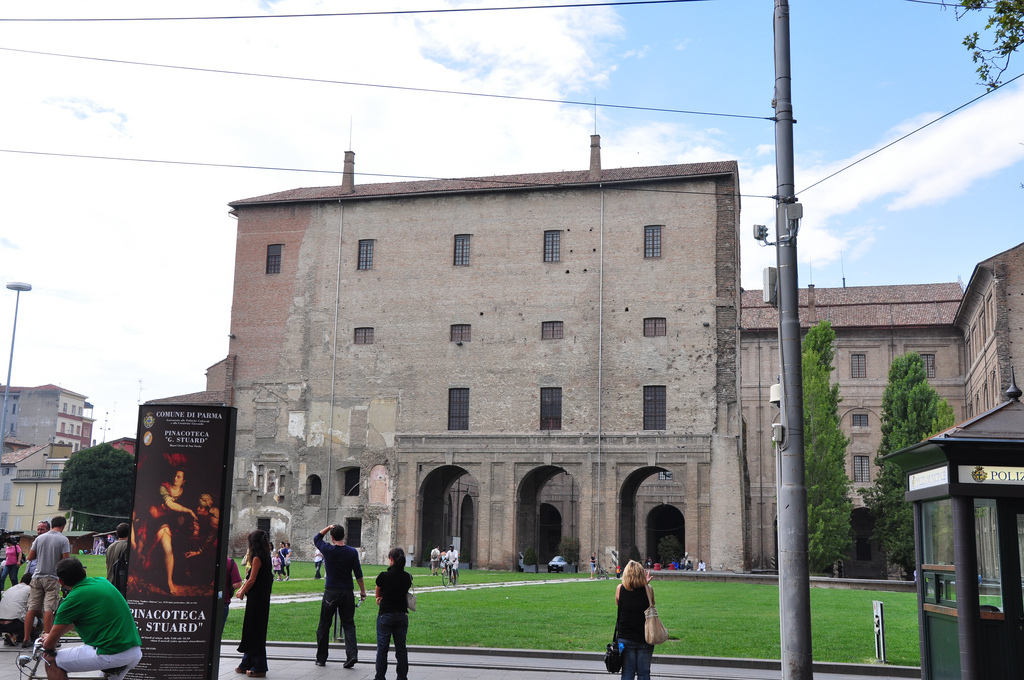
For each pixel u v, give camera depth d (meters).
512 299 60.84
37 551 17.39
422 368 61.66
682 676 16.38
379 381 62.28
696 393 56.53
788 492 13.42
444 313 61.94
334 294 64.31
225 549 13.28
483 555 58.38
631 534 58.34
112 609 10.80
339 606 16.31
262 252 66.44
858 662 18.06
